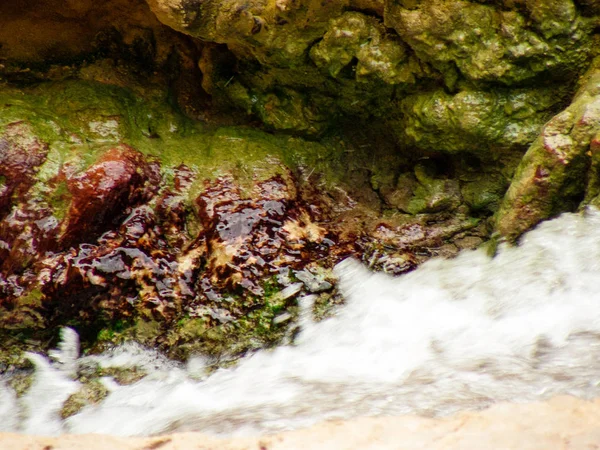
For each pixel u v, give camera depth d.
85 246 2.97
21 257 2.94
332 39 2.96
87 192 2.97
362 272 2.98
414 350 2.71
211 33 2.99
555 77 2.90
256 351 2.87
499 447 2.24
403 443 2.27
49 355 2.91
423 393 2.42
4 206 2.96
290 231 3.03
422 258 3.02
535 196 2.82
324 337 2.85
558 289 2.72
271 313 2.93
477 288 2.83
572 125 2.78
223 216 3.02
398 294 2.92
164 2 2.92
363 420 2.34
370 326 2.84
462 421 2.31
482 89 2.92
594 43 2.85
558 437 2.25
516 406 2.33
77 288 2.93
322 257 3.01
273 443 2.30
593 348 2.50
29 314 2.92
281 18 2.94
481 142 2.97
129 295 2.95
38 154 3.00
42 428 2.74
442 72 2.94
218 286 2.96
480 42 2.87
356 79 3.02
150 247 2.99
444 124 2.96
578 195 2.81
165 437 2.35
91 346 2.92
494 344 2.63
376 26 2.94
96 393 2.82
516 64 2.88
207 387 2.77
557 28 2.84
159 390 2.80
